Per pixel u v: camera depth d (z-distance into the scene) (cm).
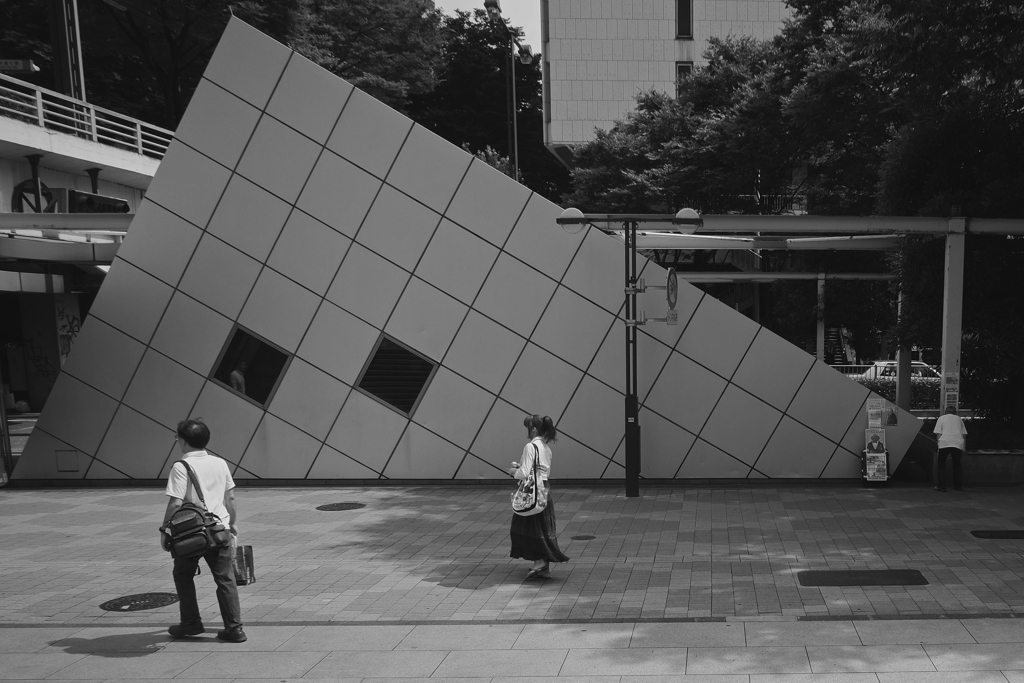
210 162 1523
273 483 1539
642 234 1805
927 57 1518
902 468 1528
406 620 762
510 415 1514
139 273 1538
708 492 1416
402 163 1508
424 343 1520
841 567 913
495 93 4984
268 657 670
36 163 2264
